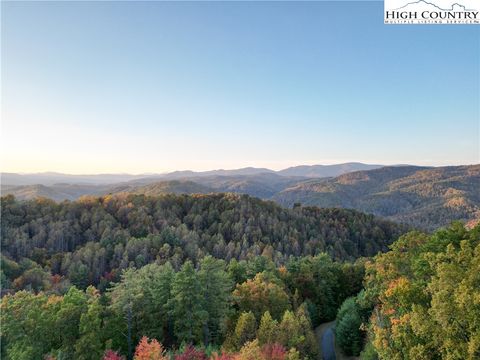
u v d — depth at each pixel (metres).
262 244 133.12
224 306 41.53
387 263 36.44
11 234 120.50
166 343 41.28
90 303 41.97
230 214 159.75
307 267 66.12
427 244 34.56
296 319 39.41
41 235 123.88
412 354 20.78
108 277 101.00
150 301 42.44
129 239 126.88
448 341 19.08
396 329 23.27
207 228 155.25
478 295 17.78
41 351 34.47
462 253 24.47
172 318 41.88
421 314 22.05
